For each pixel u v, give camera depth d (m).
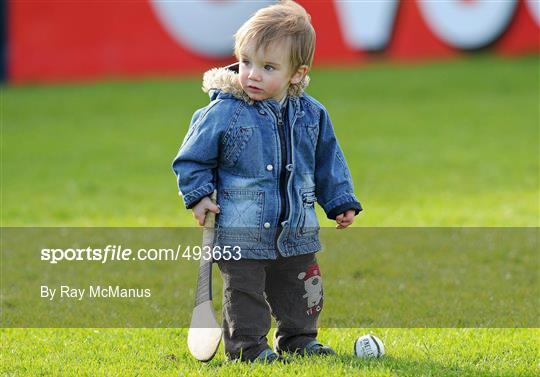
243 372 16.28
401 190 40.75
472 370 16.78
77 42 75.88
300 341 17.81
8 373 16.89
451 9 77.19
